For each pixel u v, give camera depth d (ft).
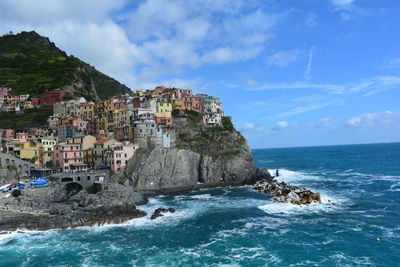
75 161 367.04
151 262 155.84
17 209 223.71
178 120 449.89
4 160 317.63
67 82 643.86
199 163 393.09
